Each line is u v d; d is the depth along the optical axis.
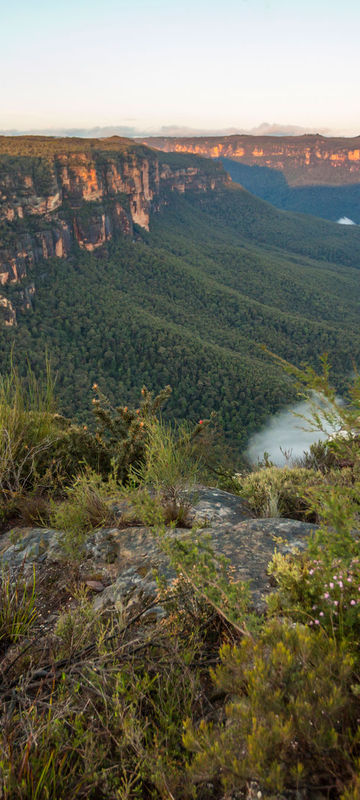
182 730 1.39
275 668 1.23
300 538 2.56
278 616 1.65
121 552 2.65
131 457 3.87
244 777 1.08
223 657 1.35
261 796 1.12
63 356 107.56
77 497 3.24
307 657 1.26
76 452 4.02
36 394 4.47
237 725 1.25
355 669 1.30
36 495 3.65
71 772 1.27
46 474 3.66
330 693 1.14
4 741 1.34
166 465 3.29
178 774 1.24
